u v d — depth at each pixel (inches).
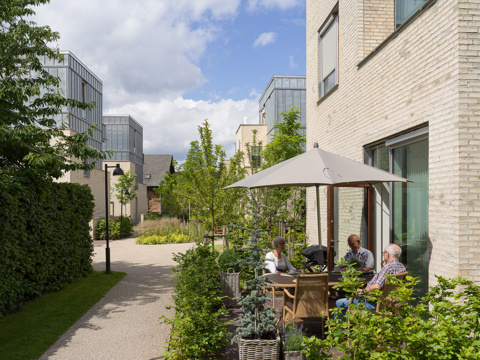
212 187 455.8
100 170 1005.8
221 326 196.4
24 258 282.5
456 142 190.5
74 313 269.0
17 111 350.9
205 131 458.9
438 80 208.1
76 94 921.5
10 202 257.9
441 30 205.0
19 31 331.6
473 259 186.2
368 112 303.1
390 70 265.0
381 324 119.6
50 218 326.6
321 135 437.7
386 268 193.6
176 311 218.7
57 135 326.6
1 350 201.3
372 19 326.6
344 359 114.0
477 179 188.1
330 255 332.5
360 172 200.8
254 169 668.1
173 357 174.9
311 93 480.7
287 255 387.9
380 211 301.1
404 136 250.8
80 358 194.5
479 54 191.2
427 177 231.1
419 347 109.0
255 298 174.9
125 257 568.4
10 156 307.7
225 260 302.2
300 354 165.9
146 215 1289.4
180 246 721.6
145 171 2018.9
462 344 105.7
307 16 497.7
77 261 388.2
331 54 414.9
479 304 119.3
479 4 191.3
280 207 566.3
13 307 269.0
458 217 187.2
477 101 190.4
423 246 235.3
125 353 200.7
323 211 432.8
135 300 310.8
